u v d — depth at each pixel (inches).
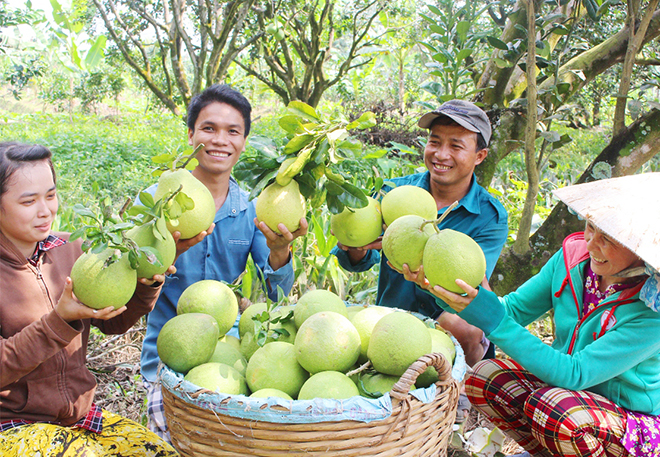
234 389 69.7
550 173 237.3
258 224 81.4
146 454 70.2
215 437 62.9
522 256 129.1
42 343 61.4
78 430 71.4
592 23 153.8
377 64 660.1
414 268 74.7
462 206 103.0
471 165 99.0
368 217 83.2
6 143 64.3
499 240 103.3
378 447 61.7
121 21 436.5
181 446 67.1
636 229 66.3
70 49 402.6
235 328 100.0
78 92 704.4
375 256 106.6
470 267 68.6
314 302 80.0
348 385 66.3
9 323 65.7
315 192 82.5
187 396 63.4
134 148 382.9
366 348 77.0
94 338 133.5
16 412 66.9
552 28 119.4
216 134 94.3
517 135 132.6
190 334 71.2
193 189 76.8
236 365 77.2
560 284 87.3
